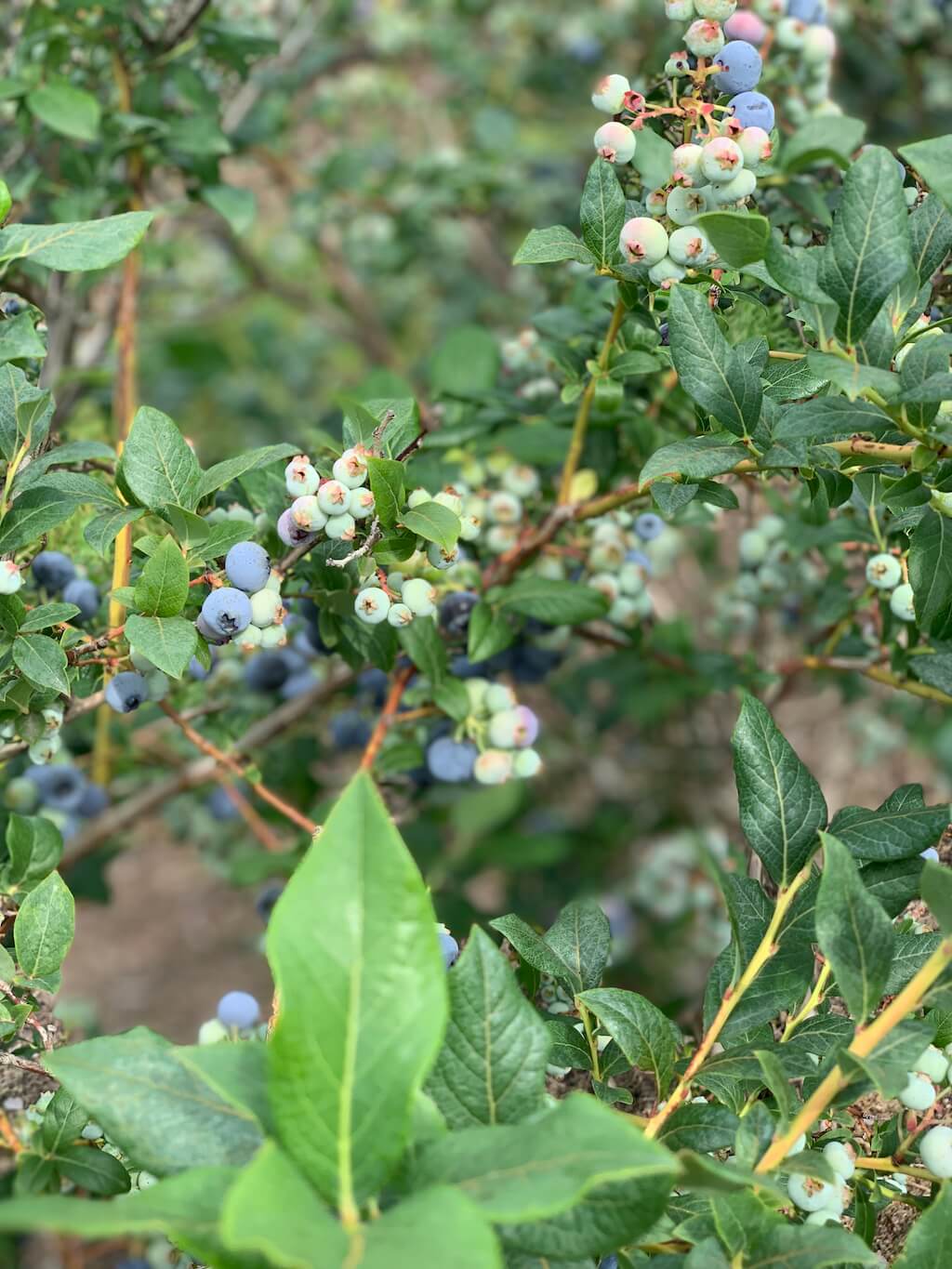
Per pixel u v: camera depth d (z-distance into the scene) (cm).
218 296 140
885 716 94
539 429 69
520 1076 30
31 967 39
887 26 96
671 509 41
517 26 131
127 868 149
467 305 140
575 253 43
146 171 72
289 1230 22
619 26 124
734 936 38
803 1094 37
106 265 39
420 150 135
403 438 46
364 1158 25
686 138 41
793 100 60
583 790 122
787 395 42
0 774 66
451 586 57
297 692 74
